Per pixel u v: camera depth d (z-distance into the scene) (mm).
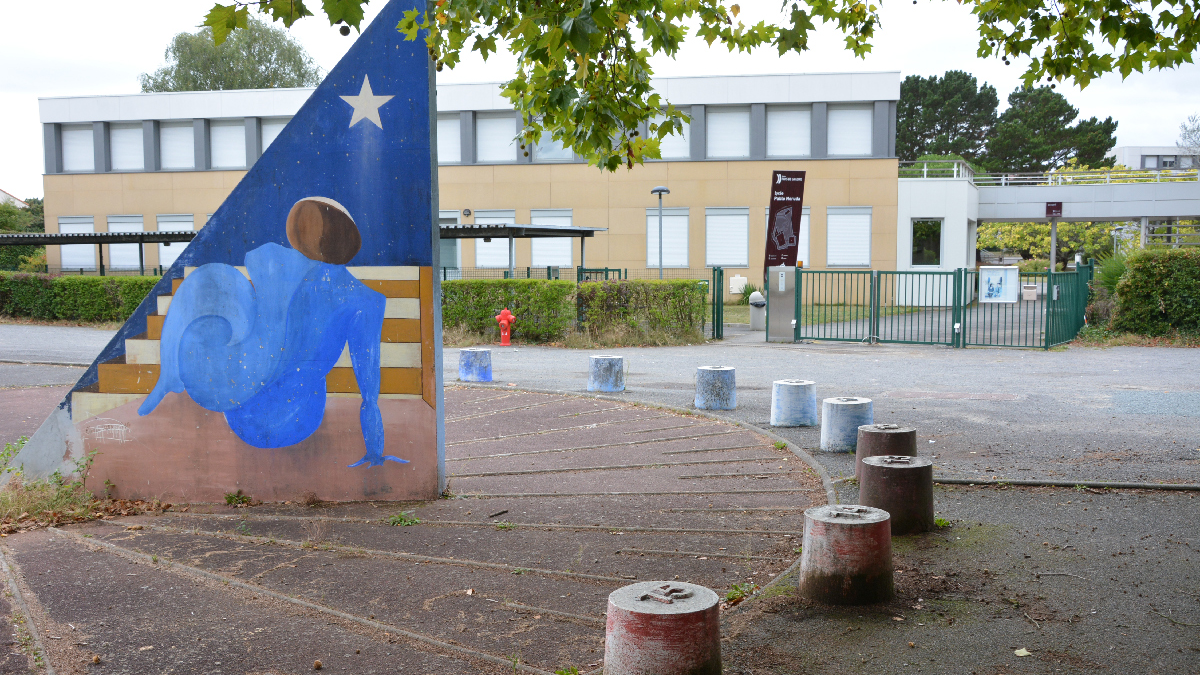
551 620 4559
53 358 17516
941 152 72062
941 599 4750
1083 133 69188
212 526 6570
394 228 7156
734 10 6328
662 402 12070
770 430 10016
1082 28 6605
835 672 3889
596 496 7203
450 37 5680
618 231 38156
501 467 8320
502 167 38594
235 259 7340
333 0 4328
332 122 7172
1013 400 11797
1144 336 19719
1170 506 6516
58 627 4512
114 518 6906
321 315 7270
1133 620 4402
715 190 37375
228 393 7359
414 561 5602
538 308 21250
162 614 4691
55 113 41156
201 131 40438
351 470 7273
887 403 11719
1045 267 50688
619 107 6605
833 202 36531
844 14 7059
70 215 41375
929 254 36625
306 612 4715
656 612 3514
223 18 4422
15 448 7777
